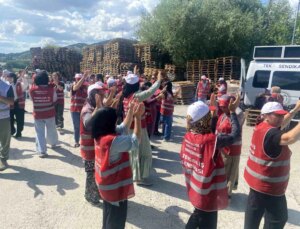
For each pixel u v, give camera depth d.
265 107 3.42
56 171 6.59
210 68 20.98
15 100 9.14
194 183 3.37
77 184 5.93
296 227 4.59
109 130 3.49
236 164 5.09
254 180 3.48
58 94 10.15
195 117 3.32
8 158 6.98
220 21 24.08
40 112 7.36
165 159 7.59
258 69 12.84
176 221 4.68
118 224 3.58
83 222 4.59
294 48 12.02
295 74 11.92
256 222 3.57
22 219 4.62
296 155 8.26
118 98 5.50
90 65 26.97
